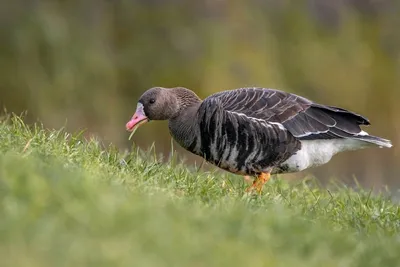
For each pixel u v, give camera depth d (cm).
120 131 3136
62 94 3134
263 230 1053
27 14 3192
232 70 3297
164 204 1067
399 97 3466
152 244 934
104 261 872
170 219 1004
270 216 1109
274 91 1503
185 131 1517
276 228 1080
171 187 1257
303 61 3438
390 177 2898
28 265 843
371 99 3459
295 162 1487
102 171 1227
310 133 1478
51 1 3253
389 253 1112
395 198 1800
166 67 3284
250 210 1163
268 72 3353
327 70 3453
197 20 3369
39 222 921
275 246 1030
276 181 1631
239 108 1463
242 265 945
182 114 1531
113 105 3191
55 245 888
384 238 1189
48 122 3072
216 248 969
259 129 1452
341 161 2872
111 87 3225
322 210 1348
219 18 3381
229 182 1466
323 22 3534
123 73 3266
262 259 973
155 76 3269
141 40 3322
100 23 3306
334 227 1228
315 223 1188
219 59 3300
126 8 3347
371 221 1315
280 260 993
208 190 1315
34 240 889
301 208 1303
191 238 975
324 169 2808
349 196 1526
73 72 3181
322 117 1494
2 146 1232
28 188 978
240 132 1453
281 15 3488
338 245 1086
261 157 1470
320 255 1038
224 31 3362
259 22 3428
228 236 1024
